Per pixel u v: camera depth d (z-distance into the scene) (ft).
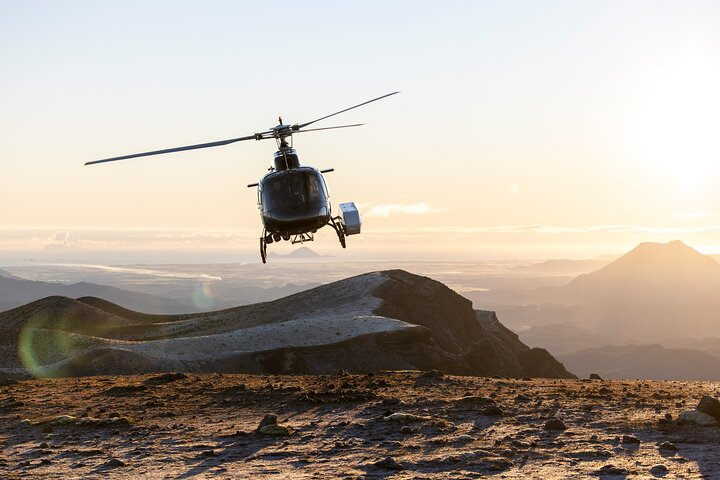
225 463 42.22
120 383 83.87
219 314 594.24
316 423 55.21
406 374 90.27
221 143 89.25
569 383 84.07
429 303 517.96
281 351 336.08
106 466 41.96
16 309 605.31
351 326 386.93
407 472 38.58
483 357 385.29
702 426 49.98
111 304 654.94
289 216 91.91
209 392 73.46
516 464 40.16
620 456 41.50
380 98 86.12
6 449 47.98
